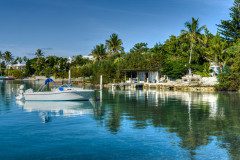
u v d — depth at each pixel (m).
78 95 42.19
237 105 36.97
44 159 16.33
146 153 17.11
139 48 102.81
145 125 24.33
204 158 16.17
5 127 23.91
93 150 17.75
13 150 17.80
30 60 166.88
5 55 198.62
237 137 20.20
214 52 71.69
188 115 29.25
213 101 41.81
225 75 61.00
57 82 106.81
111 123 25.31
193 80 67.75
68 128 23.47
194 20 76.62
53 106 36.91
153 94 55.12
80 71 107.62
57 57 151.00
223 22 81.31
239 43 70.19
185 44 81.00
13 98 47.47
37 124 25.09
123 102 41.34
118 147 18.25
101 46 118.06
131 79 79.44
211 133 21.39
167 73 75.75
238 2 80.38
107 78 84.69
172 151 17.36
